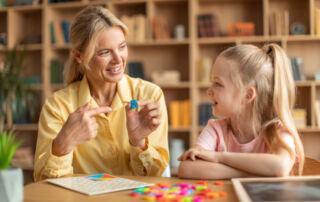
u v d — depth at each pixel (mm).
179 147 3617
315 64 3699
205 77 3637
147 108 1222
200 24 3654
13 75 3553
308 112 3596
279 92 1122
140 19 3725
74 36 1381
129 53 3926
